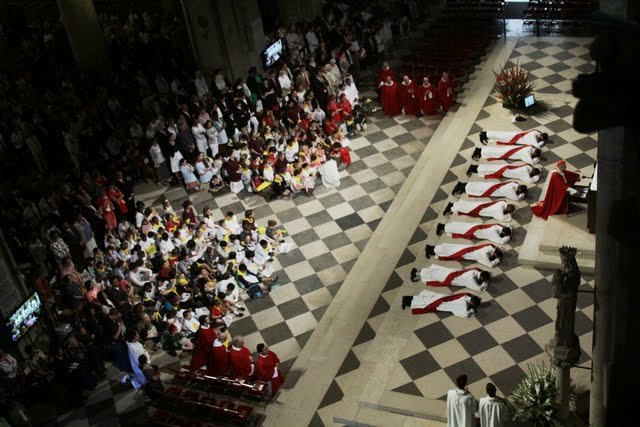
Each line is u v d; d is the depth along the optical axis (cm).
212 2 2361
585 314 1545
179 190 2247
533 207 1784
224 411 1476
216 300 1670
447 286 1700
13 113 2462
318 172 2166
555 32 2705
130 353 1577
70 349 1602
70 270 1772
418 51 2680
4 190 2156
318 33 2716
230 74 2517
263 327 1711
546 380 1267
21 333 1588
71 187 2067
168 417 1512
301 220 2038
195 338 1669
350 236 1947
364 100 2483
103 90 2545
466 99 2428
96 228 1986
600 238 507
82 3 2662
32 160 2348
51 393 1623
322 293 1778
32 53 3105
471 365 1486
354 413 1449
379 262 1836
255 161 2173
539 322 1556
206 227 1922
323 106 2427
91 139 2252
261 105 2428
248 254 1792
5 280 1619
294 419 1467
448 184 2059
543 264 1688
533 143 2083
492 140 2159
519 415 1270
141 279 1789
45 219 1969
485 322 1584
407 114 2422
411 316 1645
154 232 1884
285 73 2494
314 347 1630
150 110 2436
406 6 2908
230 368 1564
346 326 1664
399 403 1433
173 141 2219
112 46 2920
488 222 1855
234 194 2191
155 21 3028
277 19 2962
